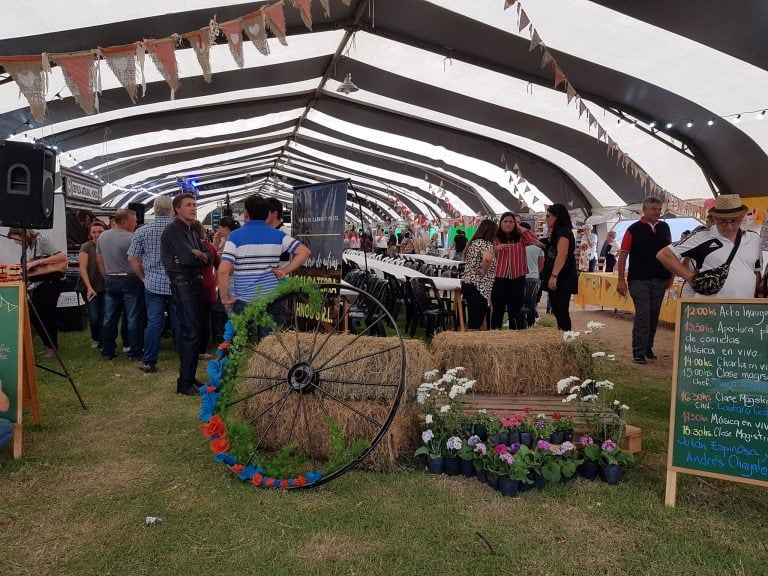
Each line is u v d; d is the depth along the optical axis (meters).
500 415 3.30
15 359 3.33
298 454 3.20
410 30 8.27
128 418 4.02
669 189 11.42
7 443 3.37
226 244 4.23
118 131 12.07
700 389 2.76
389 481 3.02
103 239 5.84
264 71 9.91
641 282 6.04
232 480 3.01
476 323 5.75
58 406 4.29
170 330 7.50
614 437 3.21
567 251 5.39
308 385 3.25
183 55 8.41
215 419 3.04
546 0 6.71
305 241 5.88
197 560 2.26
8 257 6.17
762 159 8.88
